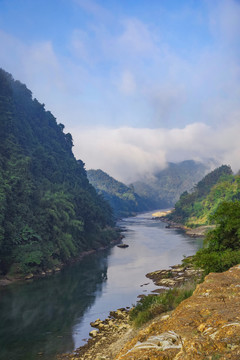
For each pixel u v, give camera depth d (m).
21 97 119.38
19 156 75.12
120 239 101.00
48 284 44.72
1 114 83.06
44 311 32.56
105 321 29.30
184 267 53.03
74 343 24.33
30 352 22.91
